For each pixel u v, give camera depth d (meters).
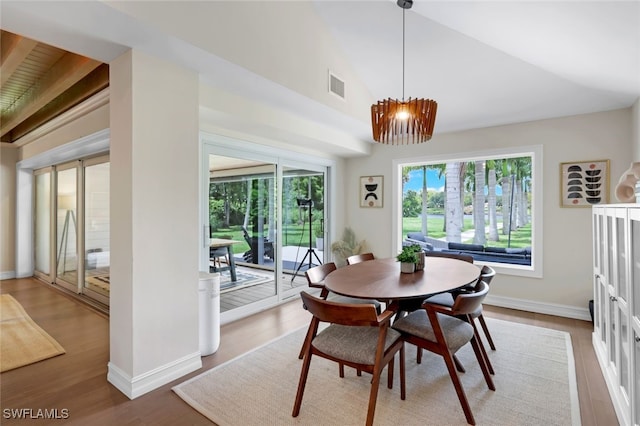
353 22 2.96
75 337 3.03
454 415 1.88
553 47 2.43
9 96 3.74
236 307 3.63
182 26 1.92
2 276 5.47
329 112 3.35
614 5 1.71
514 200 5.36
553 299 3.68
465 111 3.67
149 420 1.85
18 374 2.35
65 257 4.77
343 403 2.00
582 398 2.05
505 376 2.31
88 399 2.04
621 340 1.87
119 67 2.11
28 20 1.68
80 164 4.33
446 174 5.83
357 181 5.24
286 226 4.36
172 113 2.23
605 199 3.38
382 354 1.72
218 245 3.47
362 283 2.21
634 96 2.99
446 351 1.88
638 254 1.61
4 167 5.50
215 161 3.41
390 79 3.59
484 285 2.22
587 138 3.49
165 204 2.21
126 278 2.09
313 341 1.92
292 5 2.74
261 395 2.09
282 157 4.23
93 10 1.61
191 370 2.38
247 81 2.55
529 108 3.48
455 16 2.44
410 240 5.76
